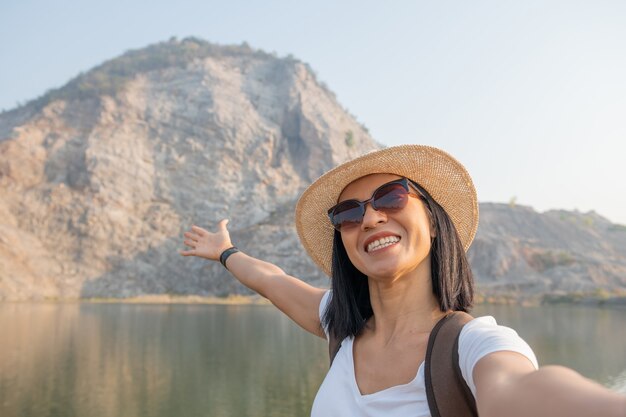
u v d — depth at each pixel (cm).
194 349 3047
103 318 5034
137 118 12112
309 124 12750
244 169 11762
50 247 9644
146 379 2158
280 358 2750
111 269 9681
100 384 2030
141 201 10756
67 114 11844
